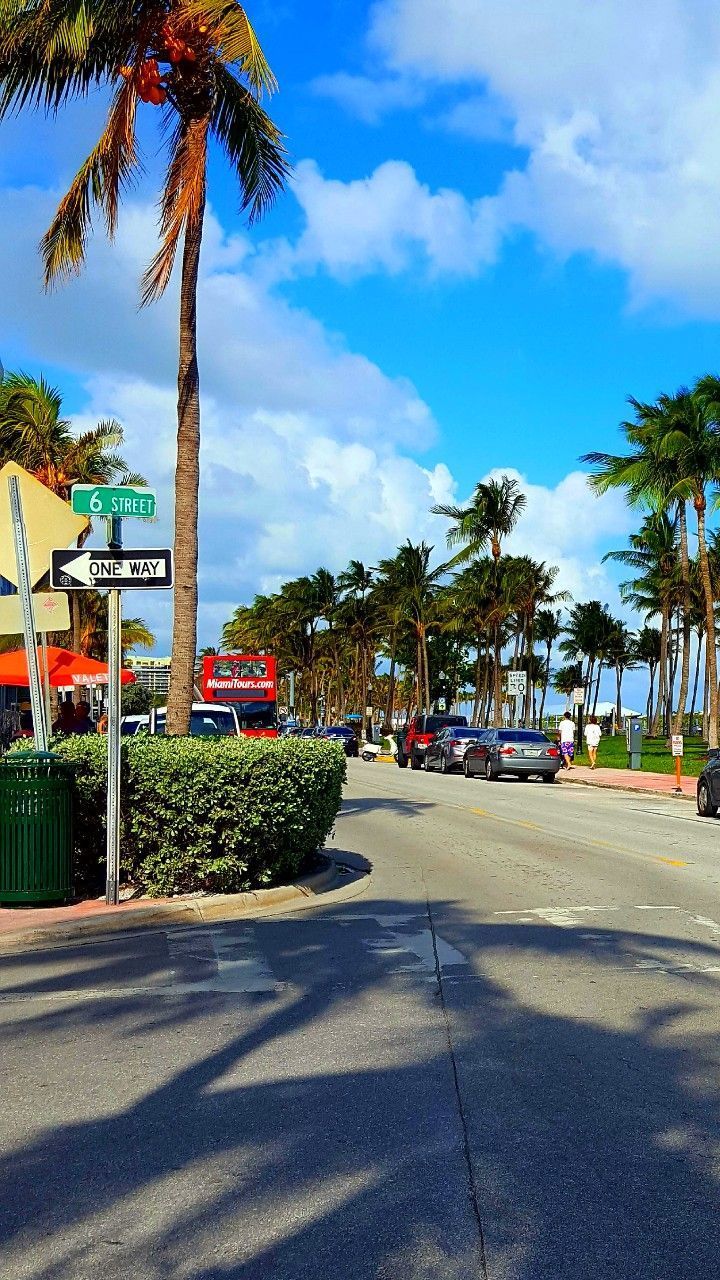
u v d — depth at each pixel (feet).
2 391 116.06
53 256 50.96
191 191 48.57
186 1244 12.88
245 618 412.36
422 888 40.75
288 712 321.11
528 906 36.52
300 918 34.50
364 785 103.24
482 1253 12.66
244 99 51.90
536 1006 23.53
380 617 283.18
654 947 29.66
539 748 113.80
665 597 209.77
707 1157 15.38
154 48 48.01
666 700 220.84
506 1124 16.61
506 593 205.16
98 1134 16.33
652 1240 12.99
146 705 197.77
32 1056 20.34
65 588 34.27
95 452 119.34
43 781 33.63
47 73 50.03
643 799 91.40
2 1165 15.21
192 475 50.34
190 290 50.80
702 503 128.57
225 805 36.24
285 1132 16.30
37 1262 12.48
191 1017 22.89
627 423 135.03
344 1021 22.43
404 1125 16.56
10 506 37.63
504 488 191.01
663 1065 19.47
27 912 33.04
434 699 355.36
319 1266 12.37
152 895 36.11
